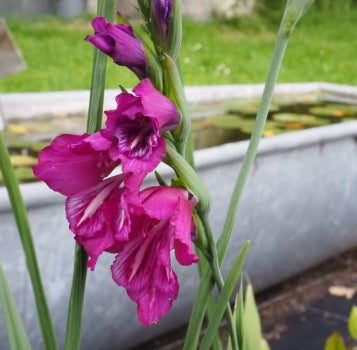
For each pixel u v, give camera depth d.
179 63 0.21
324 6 2.87
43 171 0.19
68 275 0.52
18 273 0.49
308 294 0.79
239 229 0.64
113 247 0.19
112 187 0.19
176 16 0.19
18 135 0.74
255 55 1.95
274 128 0.83
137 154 0.17
